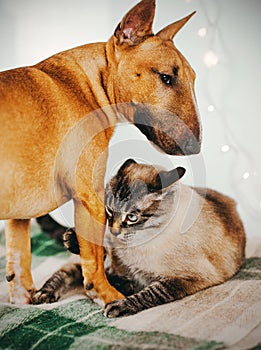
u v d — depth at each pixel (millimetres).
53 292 1185
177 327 1006
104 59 1135
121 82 1106
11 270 1186
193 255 1188
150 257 1169
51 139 1046
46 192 1066
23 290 1188
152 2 1074
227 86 1626
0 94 1017
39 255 1413
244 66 1619
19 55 1588
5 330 1042
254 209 1627
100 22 1559
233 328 993
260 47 1605
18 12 1568
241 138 1650
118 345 945
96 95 1129
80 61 1139
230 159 1662
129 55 1099
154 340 955
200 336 966
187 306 1093
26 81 1059
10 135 1006
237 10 1586
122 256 1197
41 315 1099
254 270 1276
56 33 1574
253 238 1498
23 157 1019
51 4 1564
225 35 1597
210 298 1123
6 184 1015
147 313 1076
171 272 1163
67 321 1066
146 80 1094
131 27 1096
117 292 1142
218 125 1640
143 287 1197
